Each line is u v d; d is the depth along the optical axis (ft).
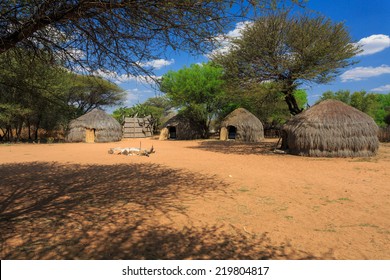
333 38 56.39
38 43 16.40
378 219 18.13
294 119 57.62
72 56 16.62
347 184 28.76
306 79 56.39
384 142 89.10
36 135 105.40
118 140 101.24
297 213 19.33
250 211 19.74
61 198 22.79
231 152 61.36
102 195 23.85
